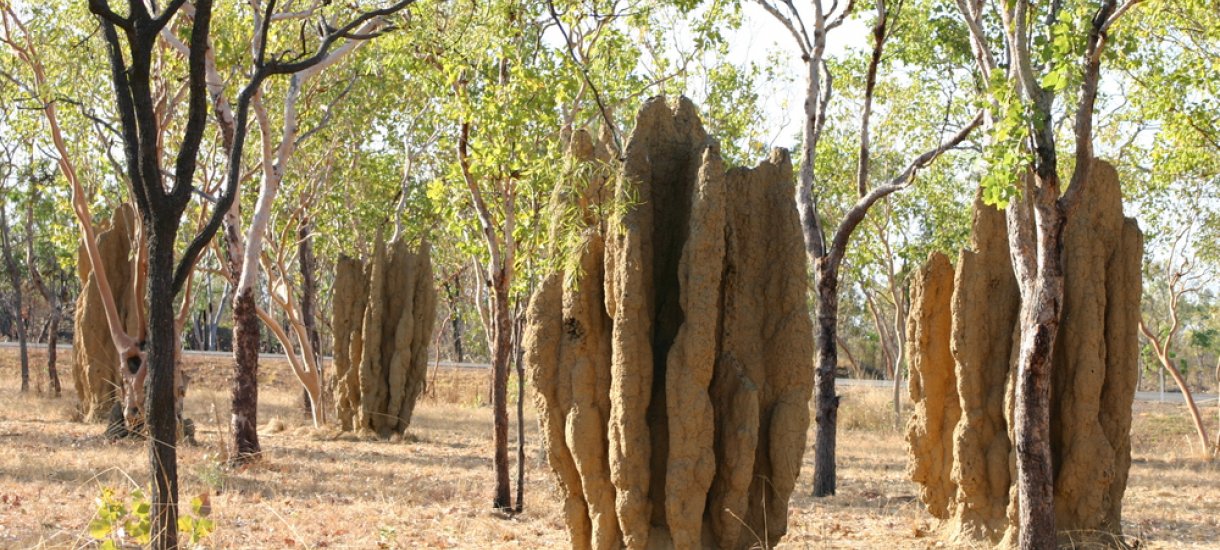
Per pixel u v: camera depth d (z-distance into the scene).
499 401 15.66
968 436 13.53
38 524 11.53
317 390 28.17
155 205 8.91
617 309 10.70
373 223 31.05
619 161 11.49
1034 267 11.21
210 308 61.62
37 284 35.66
